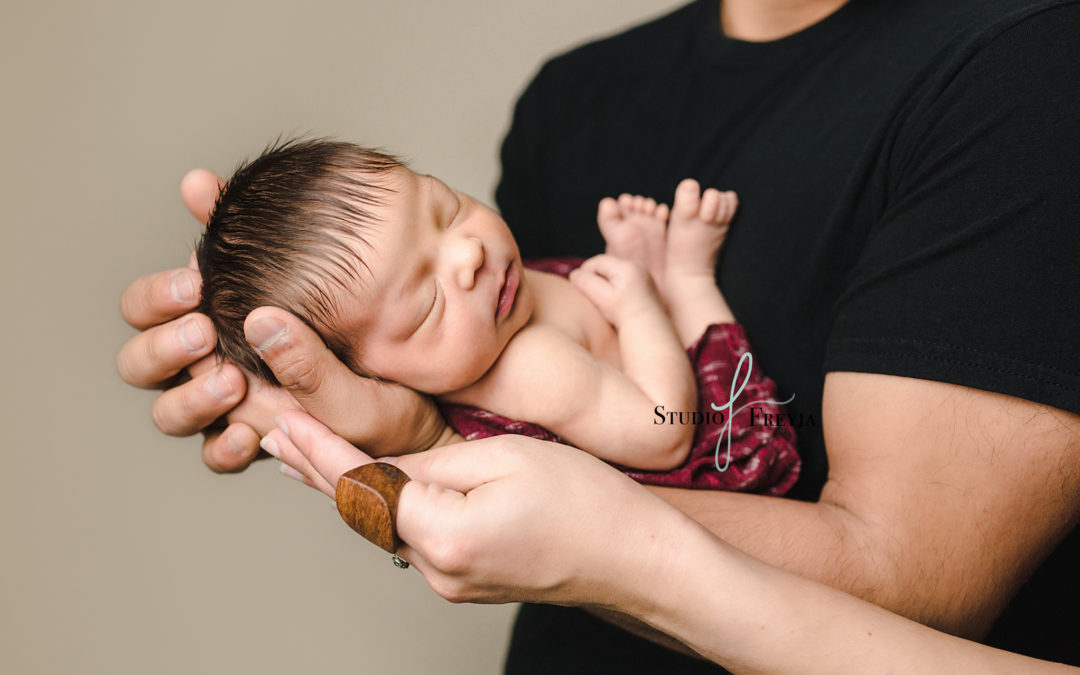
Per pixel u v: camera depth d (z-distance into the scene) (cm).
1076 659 100
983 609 82
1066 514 80
